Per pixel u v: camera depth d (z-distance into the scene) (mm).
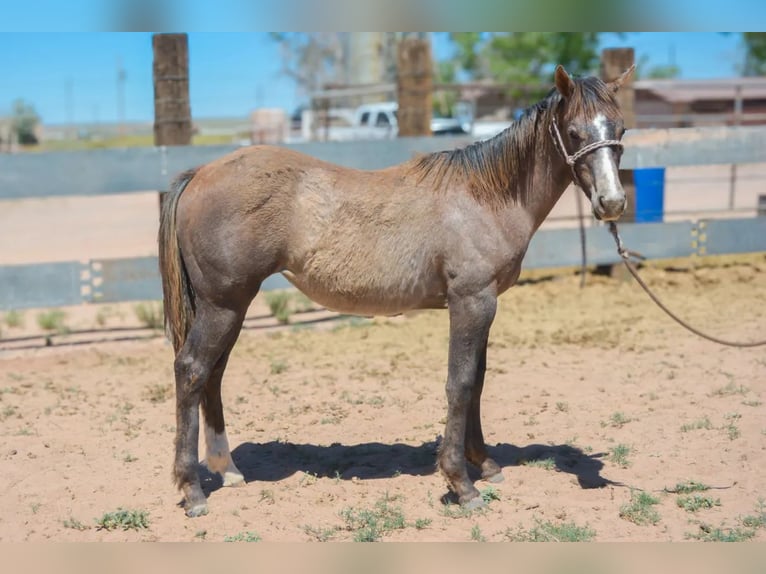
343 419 6211
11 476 5094
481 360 4898
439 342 8469
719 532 4141
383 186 4629
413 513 4547
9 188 8562
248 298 4602
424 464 5312
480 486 4910
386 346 8336
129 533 4316
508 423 6031
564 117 4426
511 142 4539
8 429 5973
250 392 6871
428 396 6707
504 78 35156
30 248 15109
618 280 10945
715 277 10883
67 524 4406
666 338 8281
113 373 7523
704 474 4980
